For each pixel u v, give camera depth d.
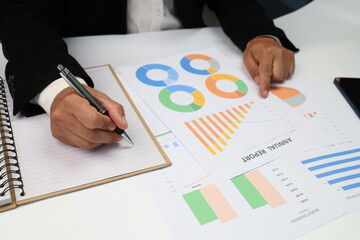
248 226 0.43
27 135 0.55
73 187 0.47
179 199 0.46
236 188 0.48
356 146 0.56
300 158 0.53
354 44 0.85
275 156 0.53
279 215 0.45
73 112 0.52
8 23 0.71
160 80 0.70
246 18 0.86
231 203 0.46
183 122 0.60
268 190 0.48
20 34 0.68
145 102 0.64
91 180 0.48
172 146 0.55
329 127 0.59
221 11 0.94
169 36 0.86
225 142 0.55
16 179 0.47
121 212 0.44
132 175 0.49
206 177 0.49
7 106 0.61
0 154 0.51
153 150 0.54
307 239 0.42
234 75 0.73
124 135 0.54
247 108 0.63
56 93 0.56
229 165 0.51
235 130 0.58
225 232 0.42
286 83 0.71
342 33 0.89
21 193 0.46
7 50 0.66
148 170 0.50
